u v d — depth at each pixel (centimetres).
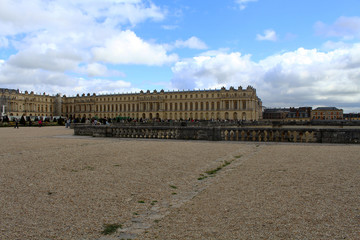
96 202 1152
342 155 2281
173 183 1461
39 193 1264
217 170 1798
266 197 1190
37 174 1641
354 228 880
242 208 1065
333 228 883
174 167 1864
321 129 3356
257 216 985
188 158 2227
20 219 972
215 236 841
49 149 2794
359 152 2447
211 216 995
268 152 2544
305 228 884
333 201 1127
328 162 1969
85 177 1571
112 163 1998
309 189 1297
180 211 1052
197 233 865
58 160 2116
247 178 1538
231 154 2447
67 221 960
